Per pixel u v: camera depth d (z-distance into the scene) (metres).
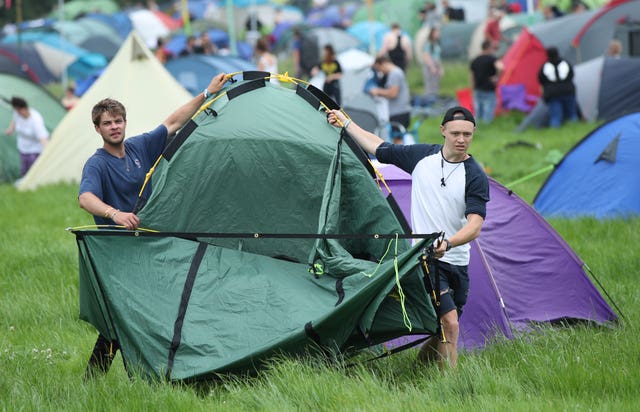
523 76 75.88
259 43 77.38
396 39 86.06
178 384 19.52
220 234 20.39
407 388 19.19
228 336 19.64
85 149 52.25
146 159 21.31
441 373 19.83
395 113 53.81
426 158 20.27
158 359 19.73
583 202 38.66
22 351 23.23
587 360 20.59
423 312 19.62
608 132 39.19
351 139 20.88
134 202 21.00
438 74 85.19
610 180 38.28
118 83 51.00
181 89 51.78
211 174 21.03
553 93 65.75
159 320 19.86
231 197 21.11
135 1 185.00
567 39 75.25
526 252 25.55
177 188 20.97
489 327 24.09
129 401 18.62
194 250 20.58
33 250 34.44
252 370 19.69
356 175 20.61
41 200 47.12
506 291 24.84
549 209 39.72
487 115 71.62
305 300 19.80
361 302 19.19
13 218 43.25
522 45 76.06
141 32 139.12
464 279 20.39
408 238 19.42
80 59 115.94
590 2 111.94
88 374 20.73
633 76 66.50
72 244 35.09
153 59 51.50
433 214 20.06
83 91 86.50
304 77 94.69
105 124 20.48
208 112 21.41
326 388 18.61
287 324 19.48
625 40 75.19
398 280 18.84
